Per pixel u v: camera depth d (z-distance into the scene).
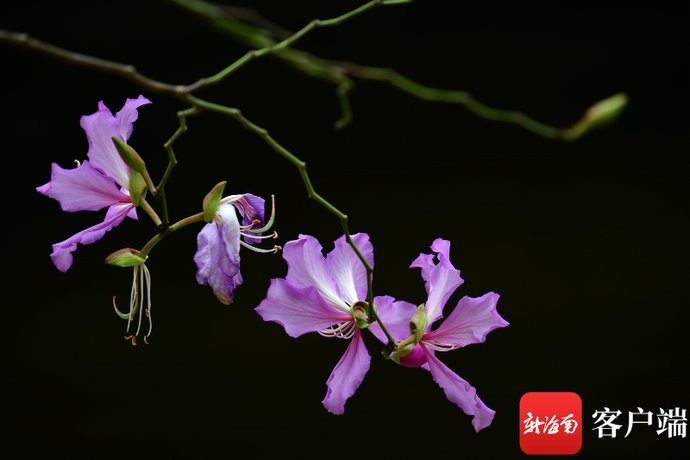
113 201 1.49
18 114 2.69
